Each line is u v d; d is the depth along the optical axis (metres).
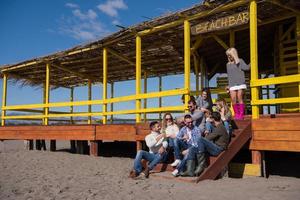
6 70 18.23
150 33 11.78
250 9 8.94
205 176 7.64
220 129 7.94
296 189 6.77
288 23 11.69
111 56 15.33
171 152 8.86
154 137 8.62
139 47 12.04
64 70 18.09
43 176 8.71
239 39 13.05
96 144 13.60
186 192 6.55
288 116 8.34
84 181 7.93
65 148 19.28
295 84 11.45
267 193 6.39
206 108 9.09
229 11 10.04
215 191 6.58
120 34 12.32
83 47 14.22
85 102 13.93
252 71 8.74
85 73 19.45
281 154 11.63
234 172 8.82
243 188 6.85
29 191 6.79
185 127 8.16
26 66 17.36
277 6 9.98
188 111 10.16
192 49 12.55
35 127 16.33
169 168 8.56
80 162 11.66
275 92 13.84
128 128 12.03
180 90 10.45
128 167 10.34
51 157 13.23
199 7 9.91
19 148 18.61
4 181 7.97
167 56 15.69
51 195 6.42
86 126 13.82
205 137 8.25
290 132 7.98
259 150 8.55
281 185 7.17
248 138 8.56
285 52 11.80
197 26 10.57
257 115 8.66
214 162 7.81
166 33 11.92
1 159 12.77
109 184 7.52
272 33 12.85
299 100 8.02
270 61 15.70
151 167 8.46
